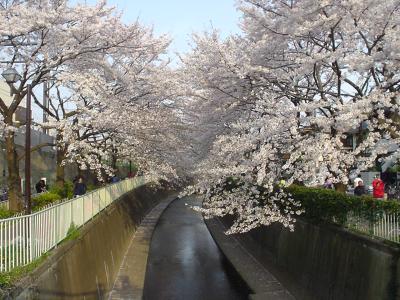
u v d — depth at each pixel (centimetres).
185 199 4562
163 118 1834
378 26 902
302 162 950
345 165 905
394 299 754
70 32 1204
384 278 791
